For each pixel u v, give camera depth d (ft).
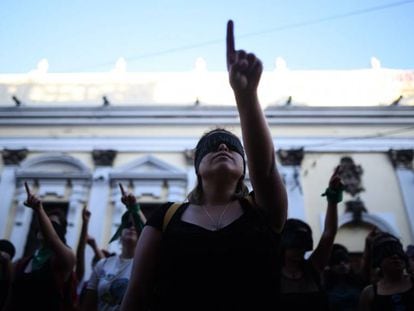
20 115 31.24
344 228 26.30
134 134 30.58
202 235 4.22
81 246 12.02
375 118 30.19
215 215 4.58
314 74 33.17
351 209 26.30
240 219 4.42
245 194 5.15
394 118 30.09
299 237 9.04
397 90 31.96
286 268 8.91
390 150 28.76
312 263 8.88
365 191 27.32
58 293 8.06
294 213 26.48
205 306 3.81
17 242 25.89
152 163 29.25
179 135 30.35
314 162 28.71
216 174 4.82
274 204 4.38
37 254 8.60
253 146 4.15
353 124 30.17
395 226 25.80
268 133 4.24
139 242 4.75
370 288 9.02
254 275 3.99
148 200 27.73
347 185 27.48
